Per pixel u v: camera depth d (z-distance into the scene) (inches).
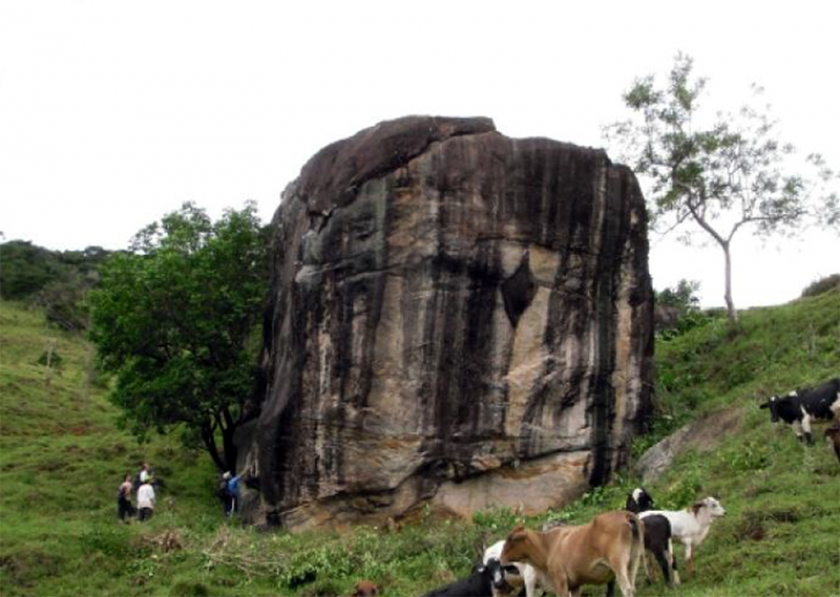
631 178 918.4
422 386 832.9
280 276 1005.8
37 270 2413.9
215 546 778.8
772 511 564.7
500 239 858.1
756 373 983.6
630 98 1168.8
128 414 1074.1
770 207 1152.8
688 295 1587.1
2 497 1010.1
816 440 698.2
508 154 873.5
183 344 1083.3
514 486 844.6
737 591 462.6
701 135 1157.1
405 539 748.6
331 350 848.3
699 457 783.7
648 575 528.4
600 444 862.5
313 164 936.3
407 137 866.8
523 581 529.0
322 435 841.5
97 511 989.8
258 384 1040.2
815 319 1057.5
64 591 734.5
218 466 1101.7
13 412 1437.0
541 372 854.5
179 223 1136.2
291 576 712.4
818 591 437.7
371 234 852.6
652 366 920.9
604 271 893.8
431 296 840.3
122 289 1075.9
